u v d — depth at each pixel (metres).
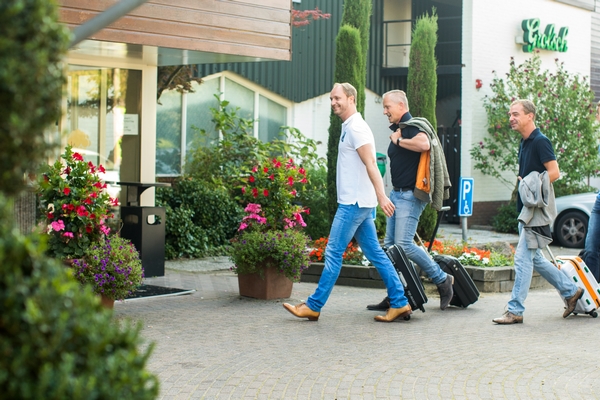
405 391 4.98
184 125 15.43
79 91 10.15
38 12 2.15
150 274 9.89
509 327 7.13
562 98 18.17
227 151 14.50
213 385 5.07
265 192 8.52
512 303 7.36
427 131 7.56
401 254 7.54
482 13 18.59
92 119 10.30
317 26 18.22
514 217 17.55
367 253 7.32
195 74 15.50
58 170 6.87
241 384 5.09
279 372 5.40
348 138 6.99
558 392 5.00
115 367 2.13
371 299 8.60
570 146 17.92
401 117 7.74
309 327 6.97
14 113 2.13
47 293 2.09
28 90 2.15
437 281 7.95
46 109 2.24
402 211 7.71
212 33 8.85
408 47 21.41
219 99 14.78
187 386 5.03
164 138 15.15
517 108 7.37
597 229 8.40
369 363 5.69
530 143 7.39
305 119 18.19
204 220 13.00
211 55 9.41
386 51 20.55
